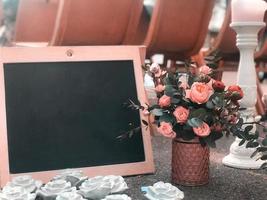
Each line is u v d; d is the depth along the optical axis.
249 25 1.42
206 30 2.40
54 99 1.32
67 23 2.00
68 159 1.28
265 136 1.26
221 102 1.21
